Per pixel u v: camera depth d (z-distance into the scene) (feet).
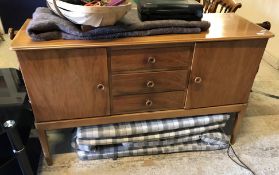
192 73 4.25
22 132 4.36
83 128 4.62
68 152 5.20
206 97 4.60
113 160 5.04
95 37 3.67
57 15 3.95
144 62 3.99
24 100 4.32
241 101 4.83
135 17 4.10
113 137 4.72
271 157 5.20
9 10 9.60
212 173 4.83
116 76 4.02
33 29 3.50
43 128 4.33
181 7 3.99
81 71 3.85
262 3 8.86
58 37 3.67
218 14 5.06
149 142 4.97
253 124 6.07
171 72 4.18
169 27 3.94
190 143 5.22
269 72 8.41
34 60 3.61
